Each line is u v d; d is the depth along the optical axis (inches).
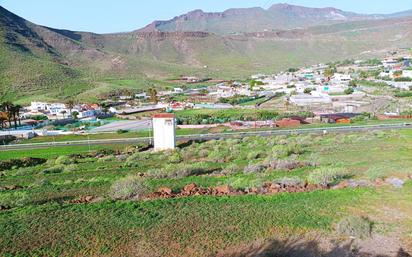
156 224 987.9
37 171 2073.1
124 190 1288.1
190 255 819.4
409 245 830.5
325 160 1776.6
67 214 1093.1
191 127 4013.3
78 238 922.7
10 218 1080.8
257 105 5718.5
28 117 5423.2
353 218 935.0
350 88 6259.8
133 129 4087.1
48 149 3026.6
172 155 2299.5
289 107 5251.0
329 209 1054.4
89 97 7332.7
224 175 1594.5
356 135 2662.4
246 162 1936.5
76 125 4675.2
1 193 1444.4
